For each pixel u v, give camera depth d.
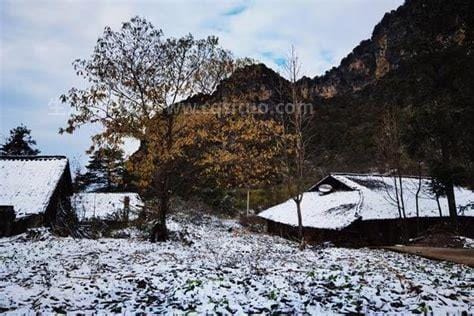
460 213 26.73
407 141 23.83
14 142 55.50
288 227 31.58
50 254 14.36
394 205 27.09
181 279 9.23
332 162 47.53
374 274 9.91
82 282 9.09
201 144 21.27
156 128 20.28
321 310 6.28
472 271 11.64
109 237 23.09
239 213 47.06
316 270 10.62
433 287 8.27
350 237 25.64
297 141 22.33
